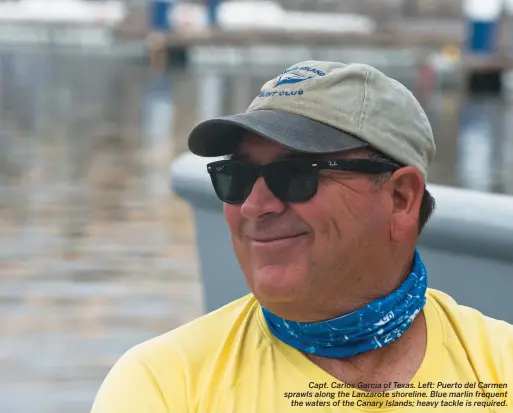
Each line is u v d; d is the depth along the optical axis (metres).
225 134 4.04
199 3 117.00
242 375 4.02
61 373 10.04
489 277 6.11
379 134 3.88
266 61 97.38
